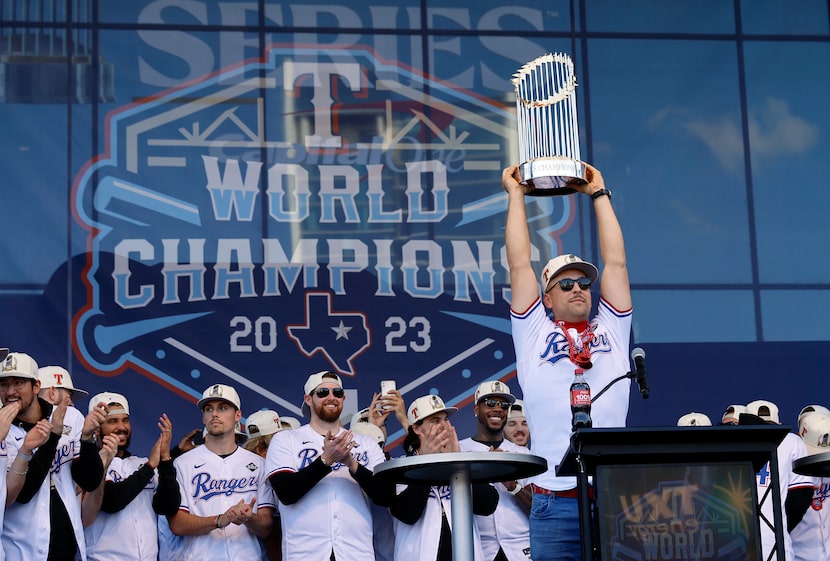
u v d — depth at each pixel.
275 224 14.32
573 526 8.46
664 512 6.95
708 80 15.21
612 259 9.20
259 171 14.44
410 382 14.09
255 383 13.86
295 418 13.64
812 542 12.48
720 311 14.56
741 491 7.00
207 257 14.12
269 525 11.62
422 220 14.54
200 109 14.49
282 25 14.81
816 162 15.12
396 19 14.97
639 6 15.25
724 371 14.38
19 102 14.16
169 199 14.20
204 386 13.79
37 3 14.41
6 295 13.65
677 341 14.42
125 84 14.41
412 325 14.24
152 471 11.60
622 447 6.95
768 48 15.34
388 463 7.35
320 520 11.07
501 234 14.61
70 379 12.37
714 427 6.87
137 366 13.73
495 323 14.36
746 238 14.80
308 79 14.74
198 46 14.64
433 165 14.70
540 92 11.77
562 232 14.59
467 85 14.94
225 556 11.49
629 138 14.95
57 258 13.84
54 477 10.91
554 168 9.11
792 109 15.23
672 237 14.73
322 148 14.59
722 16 15.38
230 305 14.04
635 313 14.45
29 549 10.46
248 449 13.02
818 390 14.45
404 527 11.58
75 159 14.12
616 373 8.83
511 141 14.88
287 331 14.05
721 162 15.00
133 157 14.25
